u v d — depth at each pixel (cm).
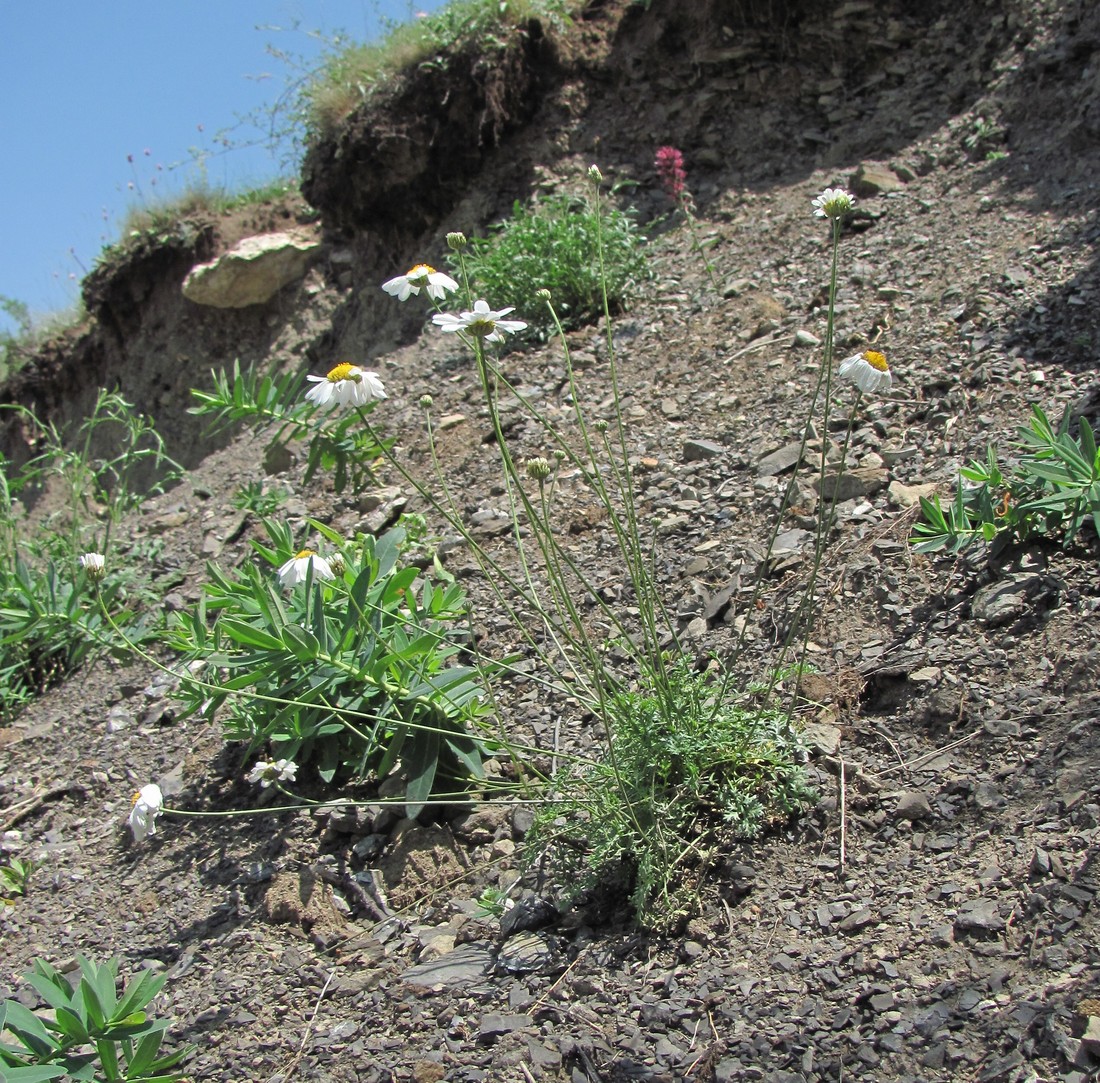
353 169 799
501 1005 236
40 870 360
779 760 264
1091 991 185
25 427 1087
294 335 856
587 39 786
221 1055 248
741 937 234
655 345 539
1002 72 593
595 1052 215
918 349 438
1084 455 301
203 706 409
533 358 570
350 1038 241
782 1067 197
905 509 354
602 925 255
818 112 680
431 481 498
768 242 588
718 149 702
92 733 432
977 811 243
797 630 325
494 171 773
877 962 212
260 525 531
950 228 518
